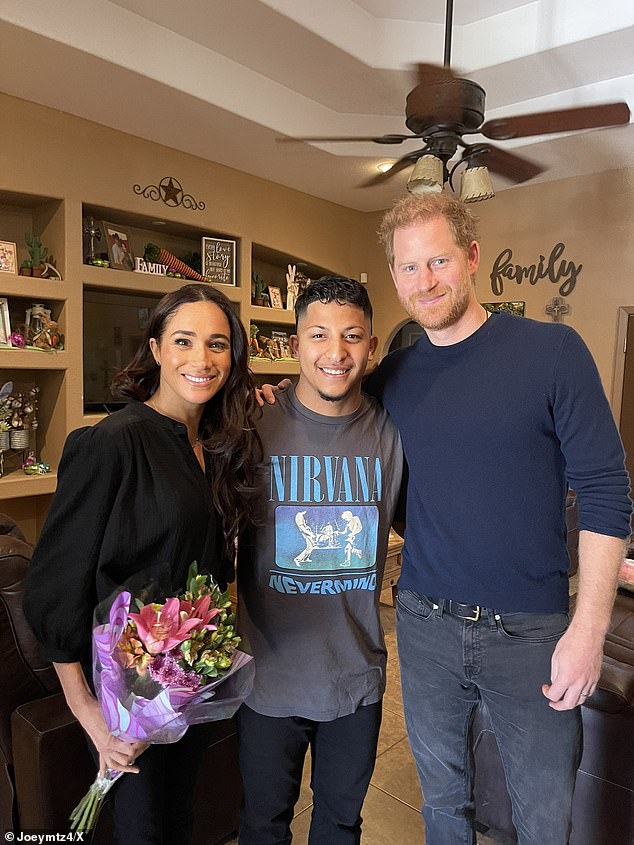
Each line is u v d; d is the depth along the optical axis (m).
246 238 4.79
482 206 5.19
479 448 1.36
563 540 1.40
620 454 1.31
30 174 3.52
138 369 1.36
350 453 1.47
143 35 3.07
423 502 1.45
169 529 1.21
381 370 1.61
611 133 3.77
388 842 1.90
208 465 1.38
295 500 1.43
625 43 3.07
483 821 1.88
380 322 5.94
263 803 1.45
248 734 1.45
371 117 4.14
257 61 3.47
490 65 3.31
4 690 1.46
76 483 1.16
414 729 1.51
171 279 4.34
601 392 1.32
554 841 1.38
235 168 4.62
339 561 1.44
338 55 3.33
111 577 1.18
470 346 1.42
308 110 3.93
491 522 1.36
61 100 3.45
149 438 1.23
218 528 1.36
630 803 1.59
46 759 1.37
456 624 1.40
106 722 1.07
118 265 4.09
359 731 1.47
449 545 1.40
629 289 4.53
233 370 1.36
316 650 1.42
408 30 3.38
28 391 4.10
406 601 1.52
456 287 1.37
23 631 1.46
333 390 1.38
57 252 3.80
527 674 1.35
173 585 1.23
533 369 1.33
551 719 1.35
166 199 4.19
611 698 1.57
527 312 5.02
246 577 1.48
